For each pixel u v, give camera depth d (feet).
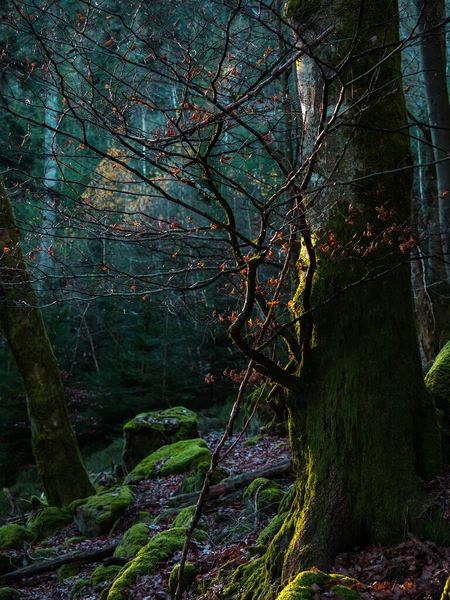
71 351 68.85
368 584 14.07
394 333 16.76
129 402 65.82
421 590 13.32
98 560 27.71
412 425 16.55
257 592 16.31
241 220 48.70
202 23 14.53
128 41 14.48
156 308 64.28
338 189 16.96
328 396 16.70
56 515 36.22
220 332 65.31
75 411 62.75
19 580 27.76
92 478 49.06
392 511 15.67
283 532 16.92
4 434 62.80
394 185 16.99
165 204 63.46
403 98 17.71
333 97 17.07
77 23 14.15
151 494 34.12
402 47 14.02
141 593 19.79
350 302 16.80
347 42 16.76
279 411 21.50
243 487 27.81
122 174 60.54
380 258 16.81
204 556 20.81
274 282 17.35
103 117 14.58
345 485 16.08
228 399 65.10
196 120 15.62
